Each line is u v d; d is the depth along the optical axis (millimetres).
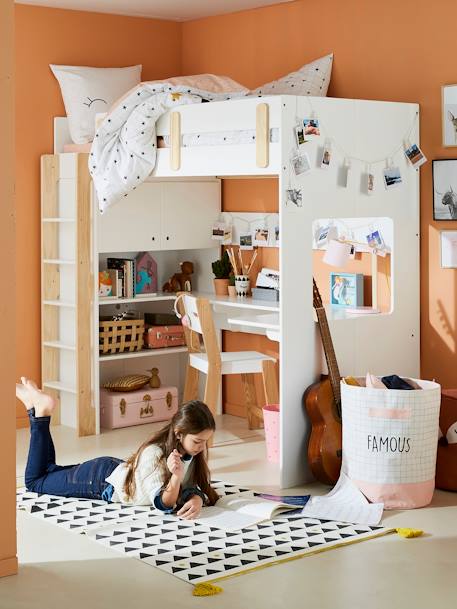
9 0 3896
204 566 3990
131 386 6723
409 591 3729
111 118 5918
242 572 3924
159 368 7340
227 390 7102
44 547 4254
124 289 6809
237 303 6438
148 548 4211
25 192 6648
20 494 5062
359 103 5402
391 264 5676
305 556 4109
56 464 5523
